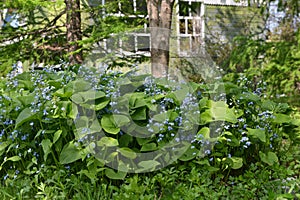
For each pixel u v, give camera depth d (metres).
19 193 2.10
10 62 4.95
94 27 5.09
